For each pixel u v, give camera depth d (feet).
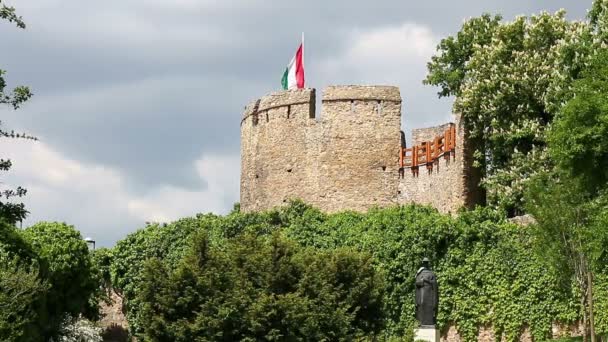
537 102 307.78
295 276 246.47
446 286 270.46
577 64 280.92
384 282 261.24
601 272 256.32
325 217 300.81
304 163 363.35
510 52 320.29
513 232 270.05
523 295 265.95
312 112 365.61
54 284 270.46
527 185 273.95
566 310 261.85
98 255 322.34
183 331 232.73
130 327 311.68
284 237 275.39
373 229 281.33
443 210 329.72
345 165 358.84
